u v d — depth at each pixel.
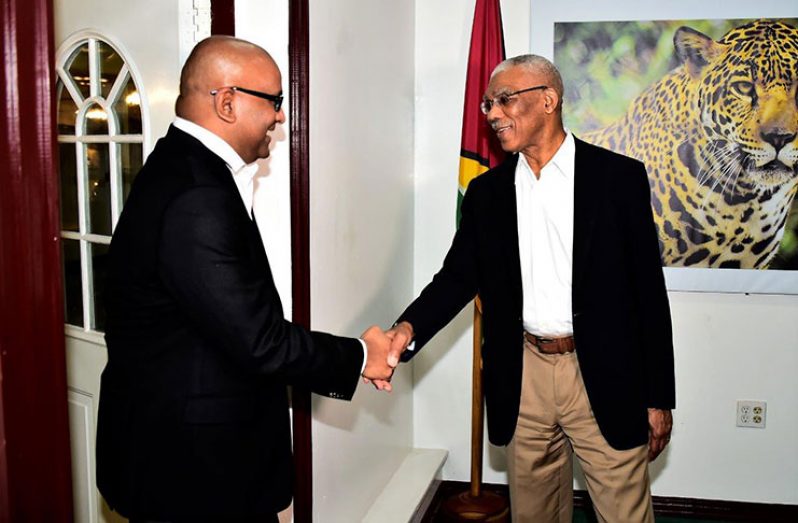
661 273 1.99
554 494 2.20
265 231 2.03
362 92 2.52
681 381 3.10
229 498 1.42
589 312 1.96
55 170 1.08
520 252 2.06
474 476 2.93
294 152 1.99
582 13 3.01
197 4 1.94
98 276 2.21
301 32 1.97
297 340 1.47
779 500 3.08
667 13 2.97
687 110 2.99
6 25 1.02
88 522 2.28
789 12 2.90
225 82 1.45
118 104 2.12
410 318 2.14
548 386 2.05
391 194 2.90
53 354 1.09
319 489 2.21
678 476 3.13
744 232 3.00
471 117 2.80
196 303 1.35
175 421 1.39
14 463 1.06
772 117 2.94
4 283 1.04
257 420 1.48
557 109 2.02
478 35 2.80
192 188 1.36
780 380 3.04
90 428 2.23
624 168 1.99
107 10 2.07
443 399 3.31
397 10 2.91
